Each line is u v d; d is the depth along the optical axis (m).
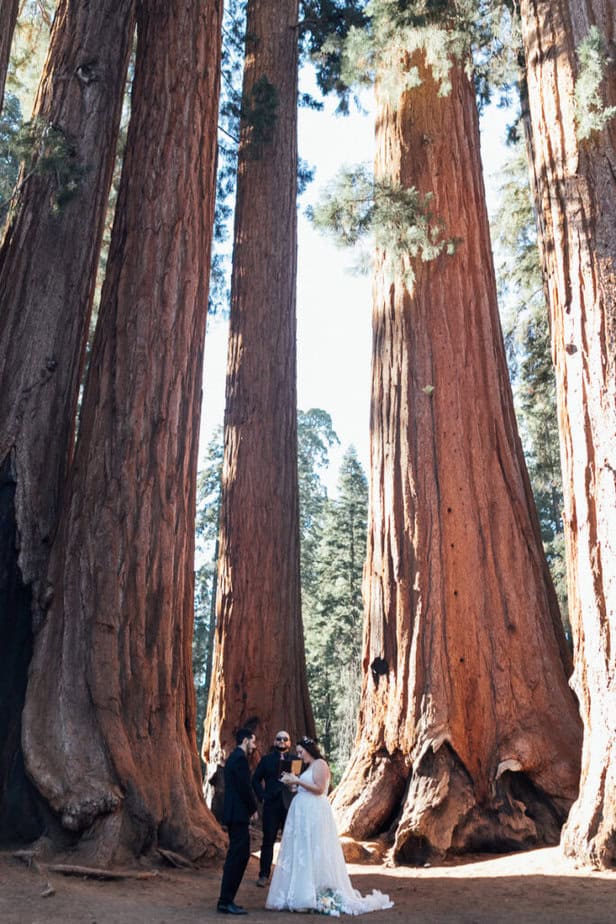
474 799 10.09
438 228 12.70
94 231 12.67
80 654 9.33
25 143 11.64
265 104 17.41
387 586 11.66
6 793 8.72
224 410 16.81
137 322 10.84
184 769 9.30
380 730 11.12
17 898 6.62
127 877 7.72
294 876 6.89
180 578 10.21
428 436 12.09
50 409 11.23
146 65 12.38
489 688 10.85
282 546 15.65
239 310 17.22
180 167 11.70
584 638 8.77
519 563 11.74
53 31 13.58
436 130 13.83
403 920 6.46
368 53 13.73
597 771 8.26
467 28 13.97
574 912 6.52
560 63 10.02
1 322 11.58
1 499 10.48
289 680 14.91
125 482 10.09
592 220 9.38
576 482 9.10
